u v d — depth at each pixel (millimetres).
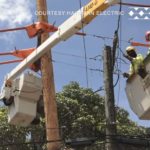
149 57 10820
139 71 10938
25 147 24938
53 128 13875
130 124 29297
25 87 13508
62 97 28312
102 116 29312
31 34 14328
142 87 10953
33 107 13641
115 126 12906
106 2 10828
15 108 13500
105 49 13500
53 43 12578
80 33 13758
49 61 14430
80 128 27000
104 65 13430
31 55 13352
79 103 29750
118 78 13391
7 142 24984
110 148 12367
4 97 13766
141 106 10977
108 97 13164
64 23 12055
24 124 13812
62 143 14820
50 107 14031
